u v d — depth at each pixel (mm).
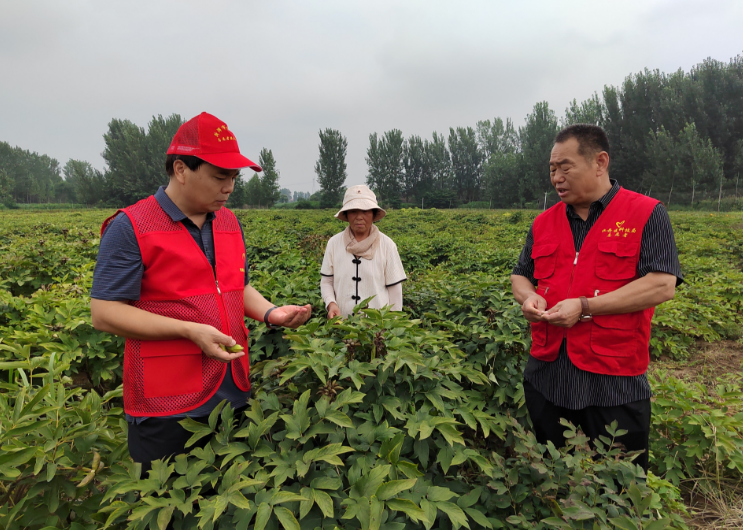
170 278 1643
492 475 1813
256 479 1468
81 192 66312
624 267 1911
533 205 50625
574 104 53250
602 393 1948
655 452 2854
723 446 2607
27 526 1762
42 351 3463
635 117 46781
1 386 2258
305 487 1486
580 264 2008
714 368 4793
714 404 2980
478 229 18062
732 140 43750
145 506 1430
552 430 2170
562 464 1832
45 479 1775
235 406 1861
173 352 1634
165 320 1570
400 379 1975
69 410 2055
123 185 64562
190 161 1550
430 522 1400
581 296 1983
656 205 1877
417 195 69812
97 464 1809
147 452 1700
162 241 1615
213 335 1558
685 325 5441
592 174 1946
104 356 3500
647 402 1988
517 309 2900
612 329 1896
